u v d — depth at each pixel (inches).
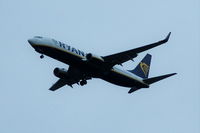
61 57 7283.5
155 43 7086.6
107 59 7504.9
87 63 7411.4
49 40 7199.8
